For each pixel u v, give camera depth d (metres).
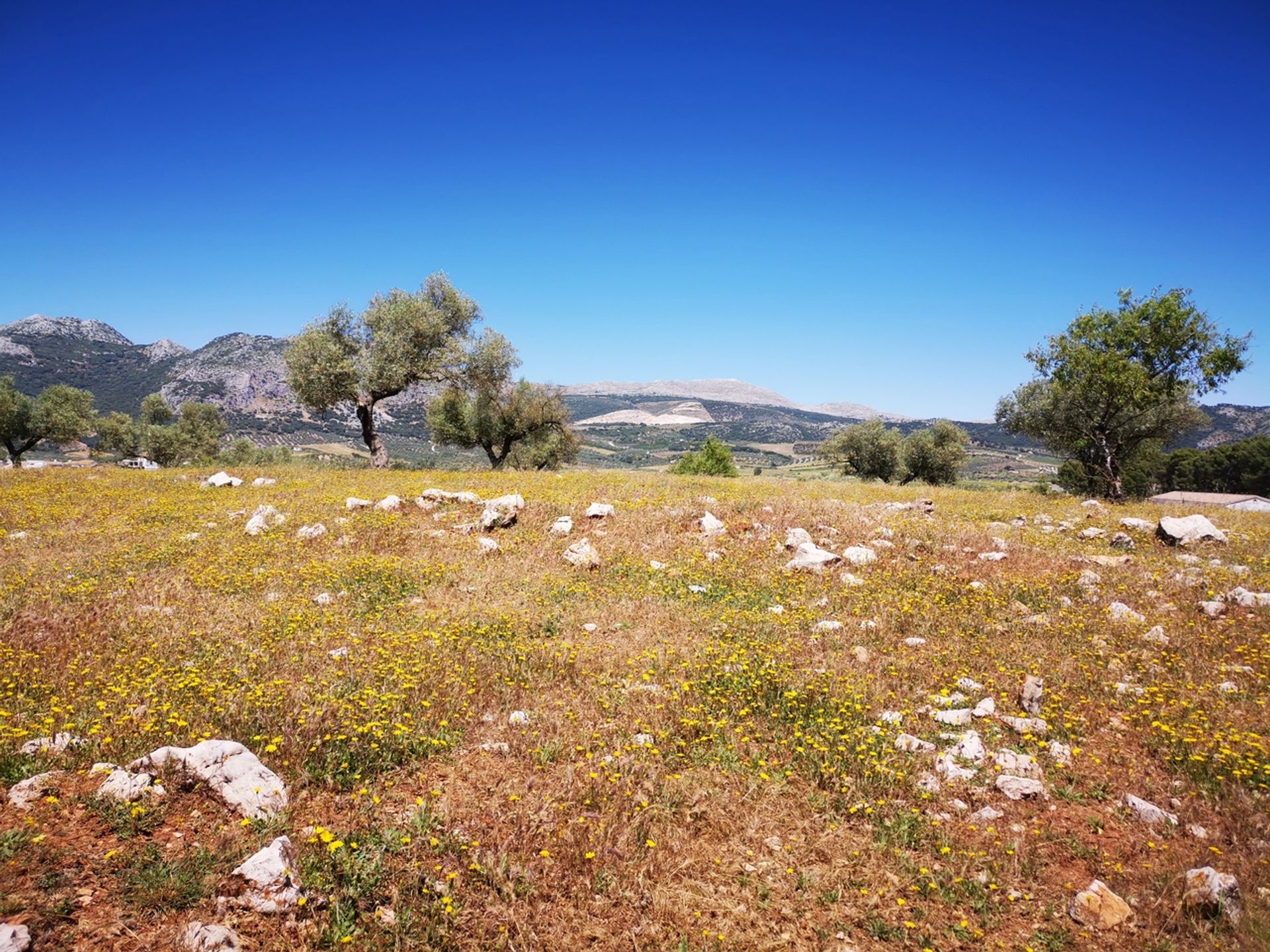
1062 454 41.50
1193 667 8.45
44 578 11.27
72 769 5.51
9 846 4.45
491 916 4.50
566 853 5.10
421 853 5.01
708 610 11.05
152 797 5.19
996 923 4.65
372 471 30.25
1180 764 6.39
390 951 4.18
